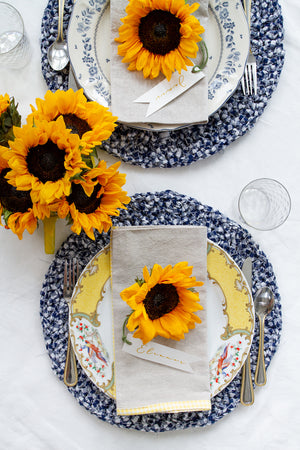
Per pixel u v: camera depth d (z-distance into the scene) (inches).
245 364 47.6
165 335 45.2
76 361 47.3
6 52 46.5
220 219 47.4
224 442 48.4
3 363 47.9
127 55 45.2
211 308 47.4
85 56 46.5
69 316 46.2
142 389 46.8
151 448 48.2
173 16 44.4
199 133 47.6
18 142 39.8
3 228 47.8
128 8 43.9
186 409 46.6
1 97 42.0
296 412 48.6
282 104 48.6
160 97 46.0
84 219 42.0
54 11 47.1
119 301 46.3
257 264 47.9
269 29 47.9
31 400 48.0
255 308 47.8
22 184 40.3
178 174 48.1
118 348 46.5
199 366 46.8
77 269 46.9
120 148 47.2
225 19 46.7
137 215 47.3
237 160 48.3
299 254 48.6
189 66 46.1
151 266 46.3
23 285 47.9
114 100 45.9
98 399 47.6
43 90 47.7
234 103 47.7
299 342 48.7
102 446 48.2
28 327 47.9
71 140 40.0
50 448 48.1
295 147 48.6
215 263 46.9
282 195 47.9
